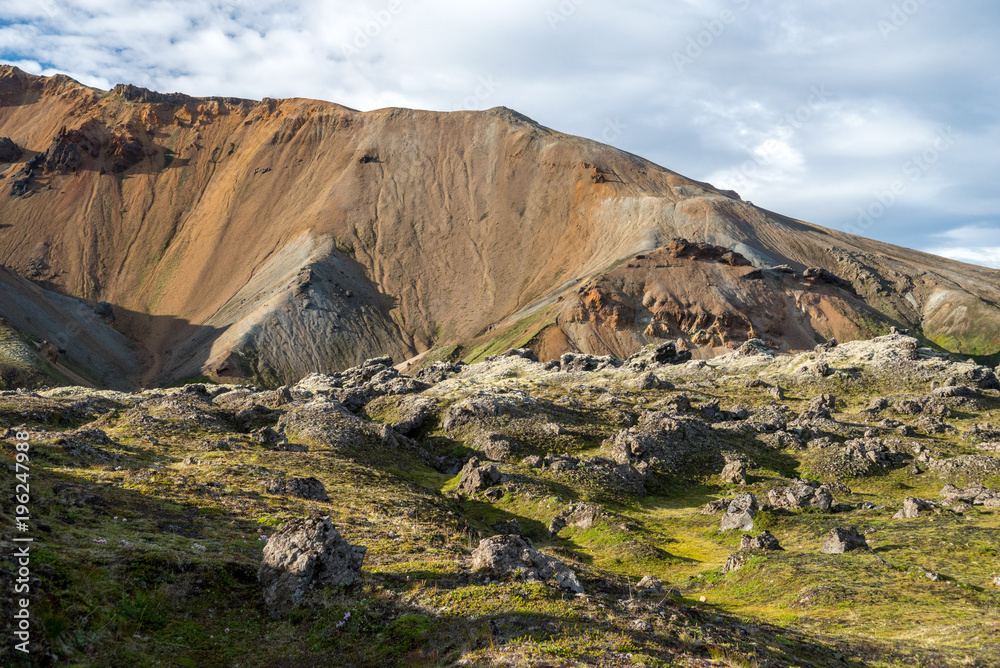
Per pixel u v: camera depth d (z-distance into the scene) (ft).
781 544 173.37
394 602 69.15
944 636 87.20
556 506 218.18
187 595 67.15
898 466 275.18
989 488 229.04
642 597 83.56
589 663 54.70
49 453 122.52
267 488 133.28
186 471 144.66
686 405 355.36
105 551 69.87
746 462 287.07
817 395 388.78
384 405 372.38
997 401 352.69
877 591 111.34
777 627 86.33
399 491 176.45
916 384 382.01
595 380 433.48
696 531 203.51
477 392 368.68
